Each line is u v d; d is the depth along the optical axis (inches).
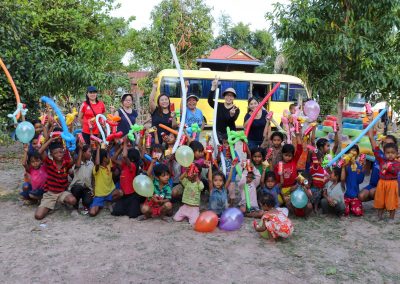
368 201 227.3
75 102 470.3
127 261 148.7
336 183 203.2
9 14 316.8
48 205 196.9
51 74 375.6
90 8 581.0
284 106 616.1
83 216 199.2
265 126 239.6
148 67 806.5
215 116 220.7
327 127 356.5
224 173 202.7
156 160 193.8
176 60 211.6
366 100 312.8
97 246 161.8
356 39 275.4
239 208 209.3
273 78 619.8
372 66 282.7
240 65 987.3
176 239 171.3
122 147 198.8
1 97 324.8
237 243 168.6
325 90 302.4
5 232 175.9
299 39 293.1
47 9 536.1
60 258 150.3
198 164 202.5
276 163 217.3
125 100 246.2
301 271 143.8
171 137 215.9
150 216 197.6
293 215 206.4
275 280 136.8
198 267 145.1
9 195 235.5
